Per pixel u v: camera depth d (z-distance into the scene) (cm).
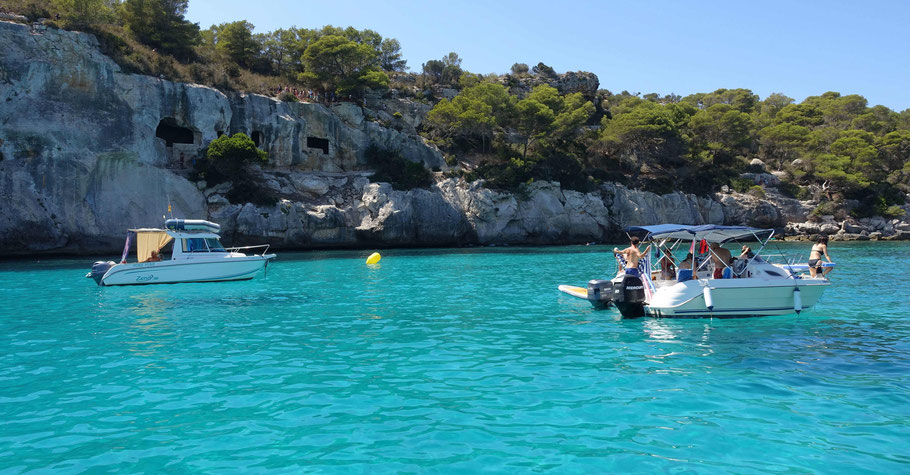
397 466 579
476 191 5716
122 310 1627
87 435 665
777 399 793
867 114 9081
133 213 4159
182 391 838
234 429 683
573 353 1076
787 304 1491
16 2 4197
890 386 853
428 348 1123
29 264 3291
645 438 652
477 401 788
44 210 3762
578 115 6469
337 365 991
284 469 573
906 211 6988
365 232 5044
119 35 4703
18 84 3803
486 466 579
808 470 566
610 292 1545
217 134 4822
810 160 7562
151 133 4362
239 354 1076
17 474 559
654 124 6644
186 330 1320
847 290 2034
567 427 688
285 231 4681
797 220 6925
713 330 1298
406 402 785
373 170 5688
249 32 6328
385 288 2164
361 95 6288
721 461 589
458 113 6181
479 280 2452
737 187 7012
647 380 888
